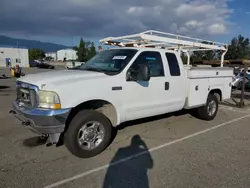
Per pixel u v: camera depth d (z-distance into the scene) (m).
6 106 7.96
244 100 10.44
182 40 6.31
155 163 3.76
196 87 5.74
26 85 3.78
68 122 3.82
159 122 6.15
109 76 4.08
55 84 3.51
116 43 6.34
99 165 3.65
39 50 101.50
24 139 4.65
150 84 4.66
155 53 4.91
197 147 4.48
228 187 3.09
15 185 3.03
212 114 6.52
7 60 57.56
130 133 5.20
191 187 3.07
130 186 3.07
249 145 4.64
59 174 3.34
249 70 15.91
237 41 63.97
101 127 4.00
